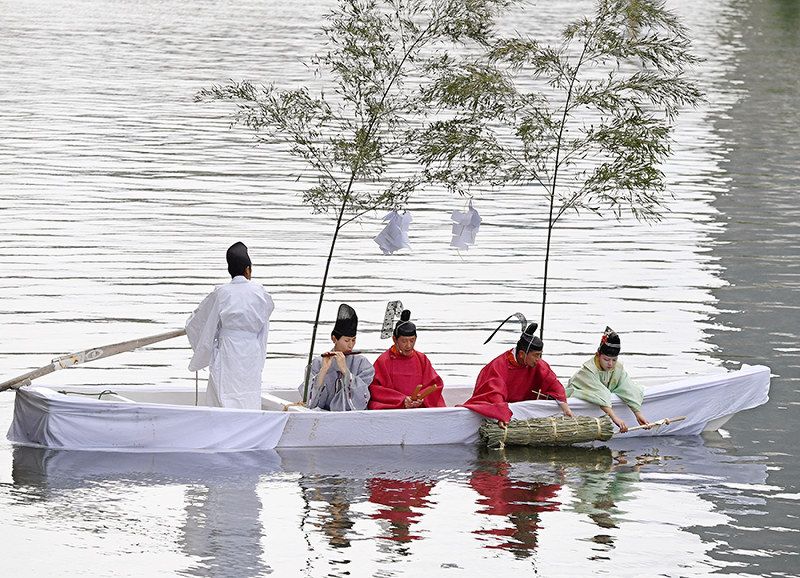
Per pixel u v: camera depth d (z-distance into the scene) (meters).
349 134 80.00
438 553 25.80
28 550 25.16
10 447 31.16
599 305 48.53
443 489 29.62
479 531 27.09
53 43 124.81
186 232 58.84
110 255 53.84
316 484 29.56
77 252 54.19
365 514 27.83
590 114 91.00
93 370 38.84
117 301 46.69
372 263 54.50
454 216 35.69
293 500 28.45
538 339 33.78
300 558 25.23
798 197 71.06
